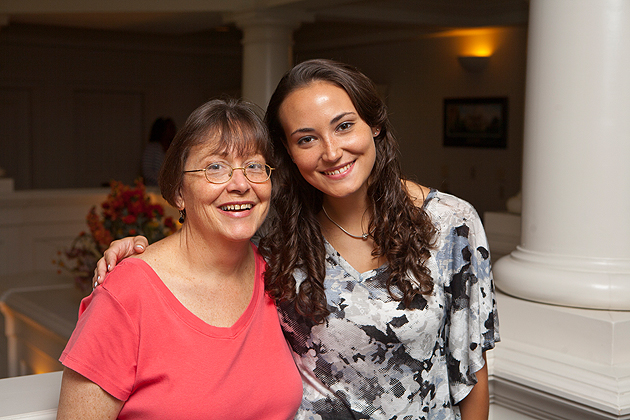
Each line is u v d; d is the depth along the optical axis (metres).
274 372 1.36
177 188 1.30
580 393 1.68
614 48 1.84
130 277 1.25
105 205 3.81
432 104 7.70
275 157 1.48
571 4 1.87
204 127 1.26
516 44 6.61
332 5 5.05
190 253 1.32
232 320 1.33
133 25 6.86
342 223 1.50
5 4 5.49
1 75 8.55
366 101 1.37
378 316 1.41
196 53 9.81
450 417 1.51
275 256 1.46
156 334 1.23
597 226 1.89
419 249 1.42
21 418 1.42
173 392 1.23
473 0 6.03
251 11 5.18
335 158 1.33
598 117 1.86
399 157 1.48
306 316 1.42
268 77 5.28
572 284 1.89
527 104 2.04
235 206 1.27
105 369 1.19
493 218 3.47
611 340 1.79
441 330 1.48
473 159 7.25
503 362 1.89
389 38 7.89
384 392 1.43
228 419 1.27
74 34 8.56
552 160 1.95
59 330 3.56
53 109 9.02
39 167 9.04
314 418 1.45
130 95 9.70
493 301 1.49
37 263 5.72
